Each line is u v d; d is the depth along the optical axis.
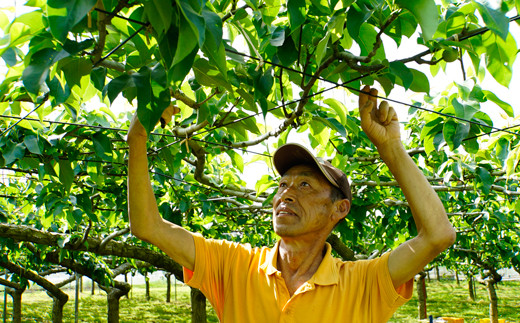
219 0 1.55
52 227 6.17
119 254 6.05
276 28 1.58
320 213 1.81
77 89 1.63
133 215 1.72
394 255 1.73
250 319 1.75
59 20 0.89
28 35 1.23
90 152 3.23
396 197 5.21
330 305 1.69
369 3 1.37
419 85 1.60
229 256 1.90
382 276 1.72
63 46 1.21
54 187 3.90
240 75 1.80
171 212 5.07
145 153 1.71
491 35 1.43
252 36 1.73
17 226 5.13
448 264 15.62
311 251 1.82
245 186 4.46
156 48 1.39
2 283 11.10
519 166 3.76
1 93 1.66
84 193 3.99
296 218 1.78
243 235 8.73
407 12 1.45
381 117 1.76
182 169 5.34
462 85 1.88
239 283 1.83
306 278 1.79
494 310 14.73
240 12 1.52
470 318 19.59
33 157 2.97
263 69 1.73
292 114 1.99
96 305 24.77
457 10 1.46
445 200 5.46
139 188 1.70
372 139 1.76
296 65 1.76
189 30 0.97
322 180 1.86
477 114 2.15
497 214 5.29
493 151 3.65
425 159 4.16
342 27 1.40
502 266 15.31
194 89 1.89
